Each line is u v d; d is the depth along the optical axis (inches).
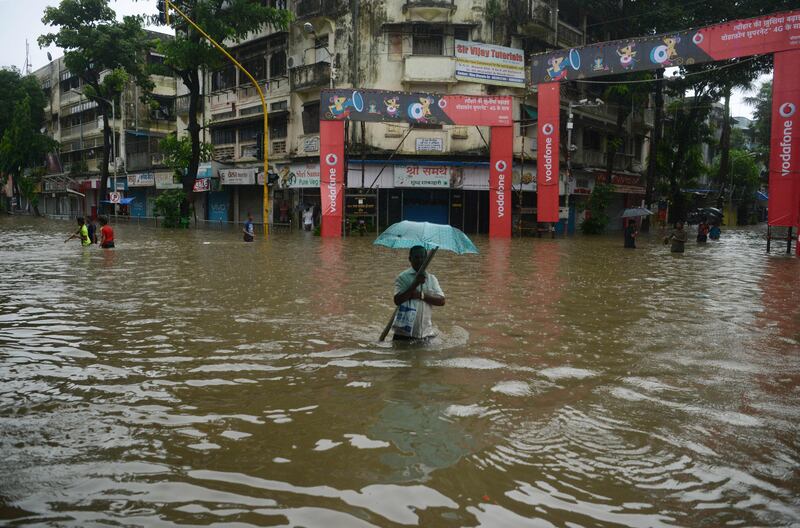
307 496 111.1
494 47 1095.0
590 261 609.3
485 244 837.8
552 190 976.3
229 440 136.8
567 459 128.9
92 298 336.5
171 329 255.3
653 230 1427.2
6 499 108.6
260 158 1192.8
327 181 936.3
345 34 1112.8
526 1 1112.8
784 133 701.3
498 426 147.3
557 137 965.2
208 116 1428.4
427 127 1102.4
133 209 1779.0
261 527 100.2
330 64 1066.1
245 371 192.9
